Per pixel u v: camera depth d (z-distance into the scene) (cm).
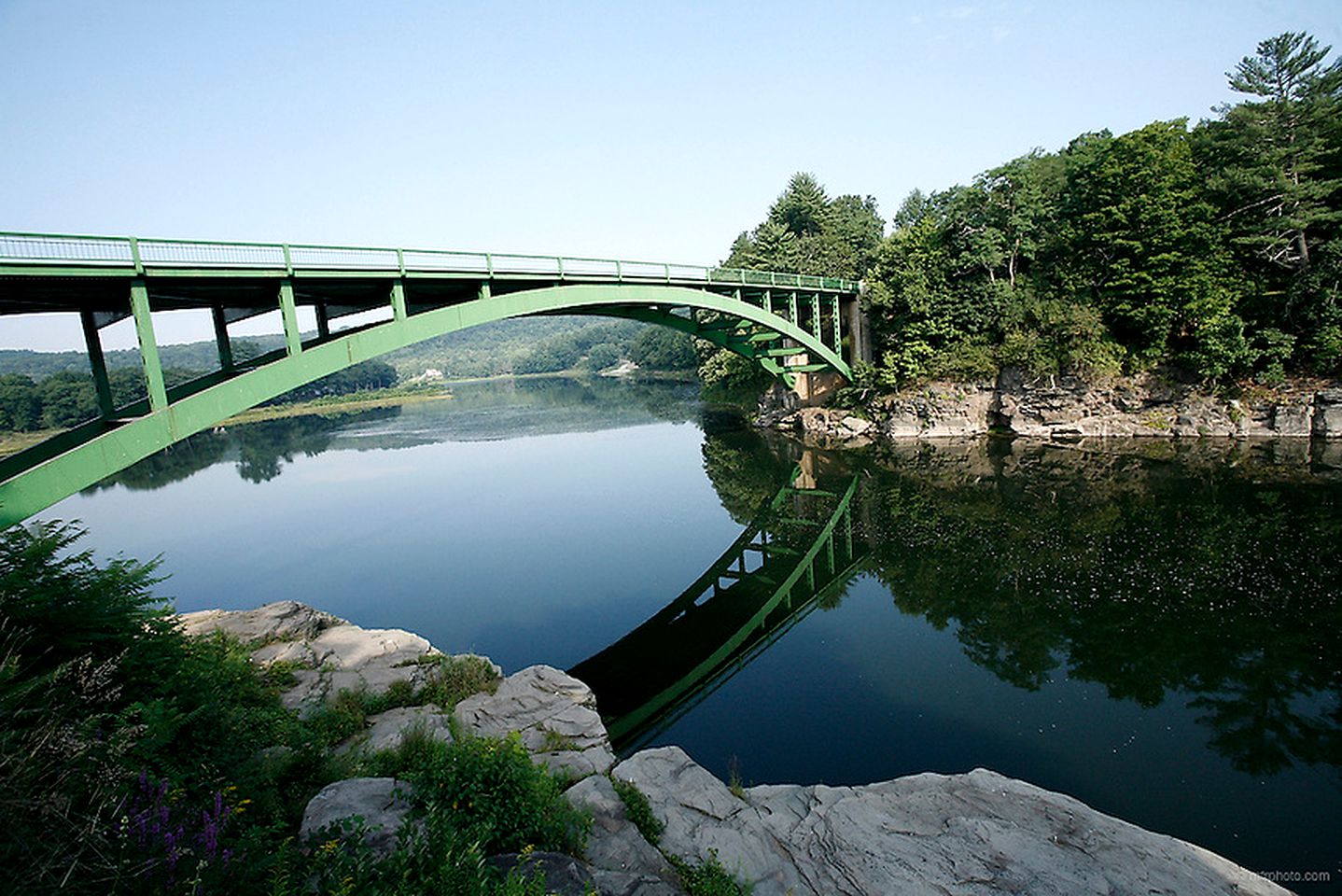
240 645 1253
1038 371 3562
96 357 1371
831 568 2145
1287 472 2547
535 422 6328
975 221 3812
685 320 3538
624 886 639
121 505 4016
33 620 630
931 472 3172
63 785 450
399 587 2188
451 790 661
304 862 515
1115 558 1925
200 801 577
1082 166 3606
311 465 4859
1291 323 3116
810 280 3797
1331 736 1140
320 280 1567
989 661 1474
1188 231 3166
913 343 3938
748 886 694
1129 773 1091
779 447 4131
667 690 1475
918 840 781
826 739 1241
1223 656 1396
